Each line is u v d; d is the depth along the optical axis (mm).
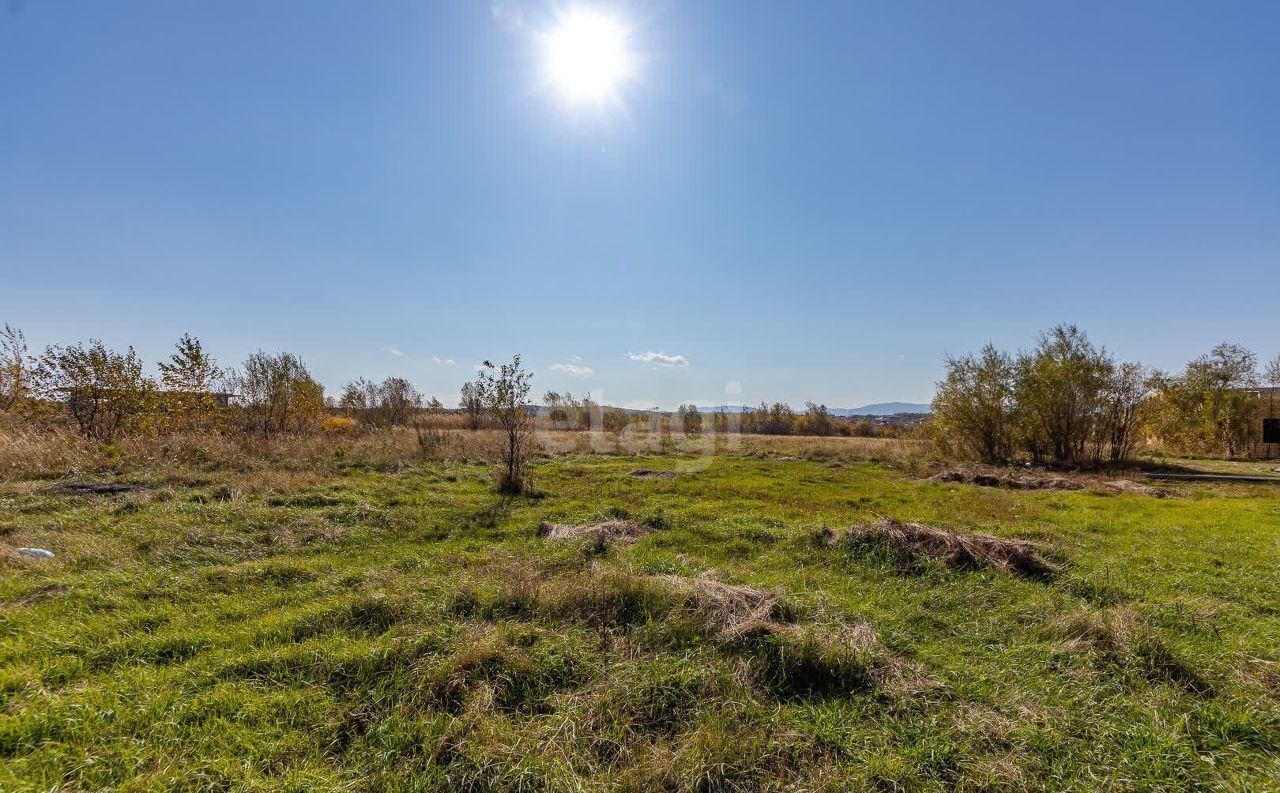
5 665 3117
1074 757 2711
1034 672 3561
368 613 4043
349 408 23906
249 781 2387
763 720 2975
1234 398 21203
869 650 3607
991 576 5480
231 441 13109
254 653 3420
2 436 9969
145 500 7355
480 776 2498
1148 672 3480
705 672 3348
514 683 3219
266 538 6250
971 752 2736
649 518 7836
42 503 7039
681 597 4305
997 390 17391
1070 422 16953
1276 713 3016
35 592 4215
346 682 3197
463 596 4375
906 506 9688
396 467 12242
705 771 2545
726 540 6938
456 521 7582
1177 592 5027
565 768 2539
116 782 2338
